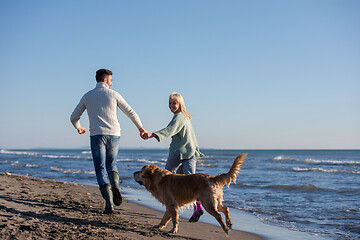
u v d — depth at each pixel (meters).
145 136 4.80
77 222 4.14
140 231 4.11
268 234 4.89
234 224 5.52
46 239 3.22
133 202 7.18
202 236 4.35
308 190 10.18
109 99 4.86
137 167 21.45
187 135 4.92
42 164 24.33
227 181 4.21
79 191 8.01
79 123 5.20
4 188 7.11
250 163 31.20
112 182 4.95
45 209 4.82
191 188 4.20
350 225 5.61
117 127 4.95
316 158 48.25
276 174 17.34
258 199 8.48
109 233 3.69
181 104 4.97
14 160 31.14
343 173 18.12
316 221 5.95
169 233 4.20
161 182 4.41
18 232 3.31
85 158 40.53
